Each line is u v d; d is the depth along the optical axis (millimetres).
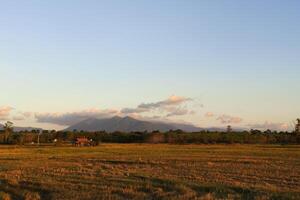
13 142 156000
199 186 33094
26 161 63812
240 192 30906
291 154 79938
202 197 27391
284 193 29859
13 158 71312
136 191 30797
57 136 173875
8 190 32500
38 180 37500
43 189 32250
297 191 31219
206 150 97438
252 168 50250
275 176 41656
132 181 36656
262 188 32406
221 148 109625
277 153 83500
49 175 41938
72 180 37469
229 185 33875
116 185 34062
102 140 177000
